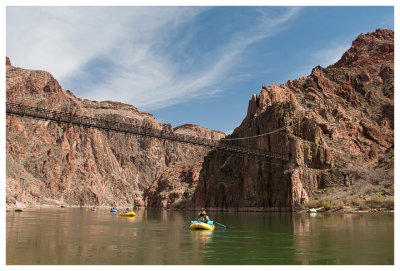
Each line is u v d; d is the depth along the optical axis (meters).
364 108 178.00
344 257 27.56
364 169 116.44
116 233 46.88
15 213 97.62
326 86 188.88
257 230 49.72
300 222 61.72
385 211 78.38
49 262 26.41
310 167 125.12
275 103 141.88
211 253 30.34
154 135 96.69
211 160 174.75
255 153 120.06
